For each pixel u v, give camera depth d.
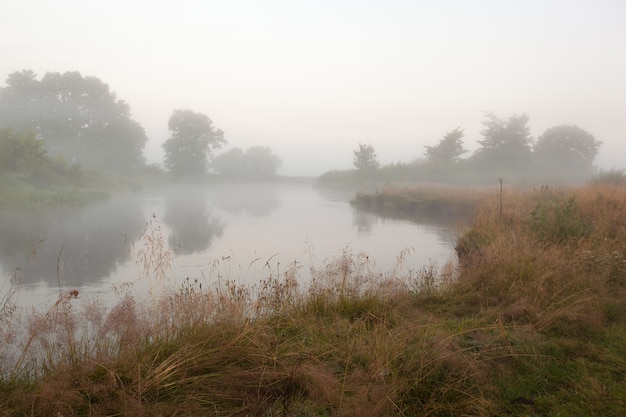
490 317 5.02
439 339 4.00
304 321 4.90
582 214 10.76
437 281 7.09
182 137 65.25
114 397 3.06
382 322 4.80
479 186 33.97
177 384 3.26
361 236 15.52
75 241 14.23
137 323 4.01
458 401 3.14
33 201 25.69
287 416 2.94
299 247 13.23
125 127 58.56
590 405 3.12
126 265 10.53
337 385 3.24
